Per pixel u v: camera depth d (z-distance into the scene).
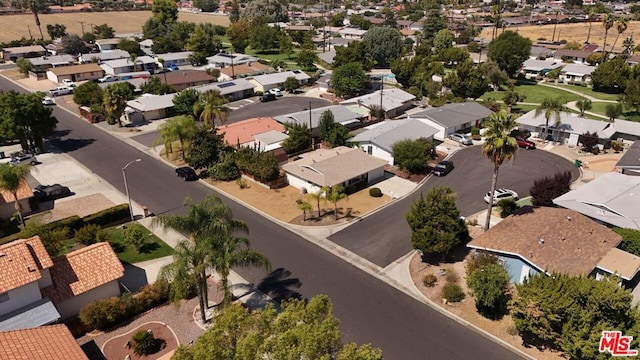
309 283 38.28
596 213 43.84
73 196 54.09
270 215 49.91
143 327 33.09
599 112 89.06
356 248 43.34
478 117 77.31
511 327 32.56
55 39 159.62
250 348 20.56
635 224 41.47
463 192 54.72
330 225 47.53
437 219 38.47
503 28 189.12
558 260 35.59
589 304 28.66
